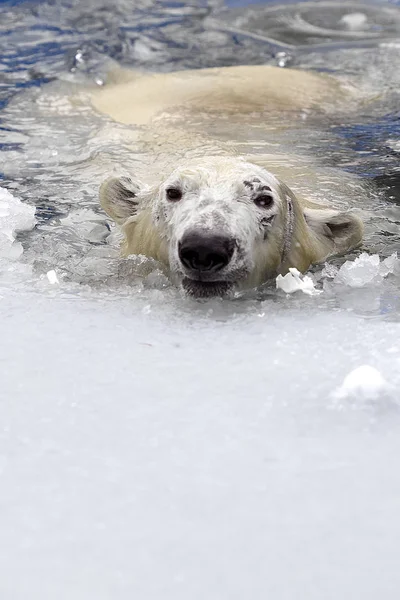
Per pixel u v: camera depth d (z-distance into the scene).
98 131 6.46
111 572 2.13
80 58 8.66
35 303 3.96
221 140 6.02
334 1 10.81
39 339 3.54
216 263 3.66
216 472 2.54
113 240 4.87
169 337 3.59
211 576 2.12
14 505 2.39
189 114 6.61
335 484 2.48
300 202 4.77
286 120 6.63
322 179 5.52
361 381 2.96
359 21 10.12
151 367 3.27
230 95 7.00
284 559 2.18
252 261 3.95
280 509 2.37
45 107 7.19
